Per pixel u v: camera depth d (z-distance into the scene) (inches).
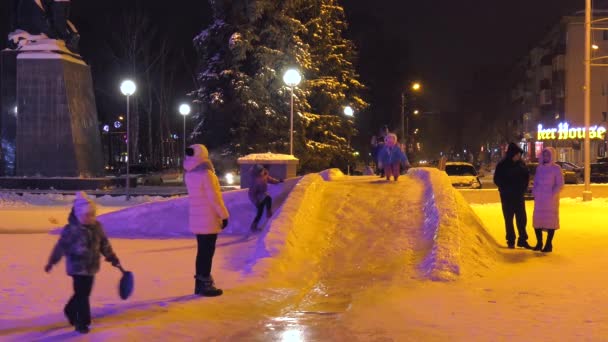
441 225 444.1
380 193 589.0
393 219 505.0
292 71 918.4
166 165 2733.8
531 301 310.8
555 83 2957.7
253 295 322.3
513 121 4097.0
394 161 674.2
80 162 1130.7
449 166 1225.4
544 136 2824.8
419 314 287.4
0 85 1136.2
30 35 1143.6
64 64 1111.0
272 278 366.0
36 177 1098.1
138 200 997.2
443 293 331.0
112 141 2711.6
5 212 812.6
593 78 2773.1
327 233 477.7
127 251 482.0
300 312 293.4
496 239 540.4
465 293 330.3
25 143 1108.5
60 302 304.2
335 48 1571.1
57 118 1108.5
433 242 424.8
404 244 448.8
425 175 650.8
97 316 274.4
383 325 268.7
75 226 250.4
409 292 335.3
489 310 293.1
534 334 250.8
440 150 4559.5
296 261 409.7
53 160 1111.6
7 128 1134.4
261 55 1358.3
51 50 1114.7
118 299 308.0
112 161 2620.6
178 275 374.6
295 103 1378.0
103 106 2365.9
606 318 275.7
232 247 487.8
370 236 470.3
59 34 1154.0
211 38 1397.6
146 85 2378.2
